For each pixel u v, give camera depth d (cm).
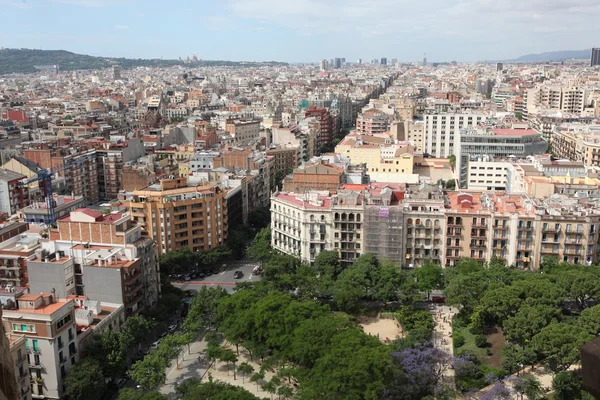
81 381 19000
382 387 18225
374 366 18562
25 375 18162
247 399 17338
